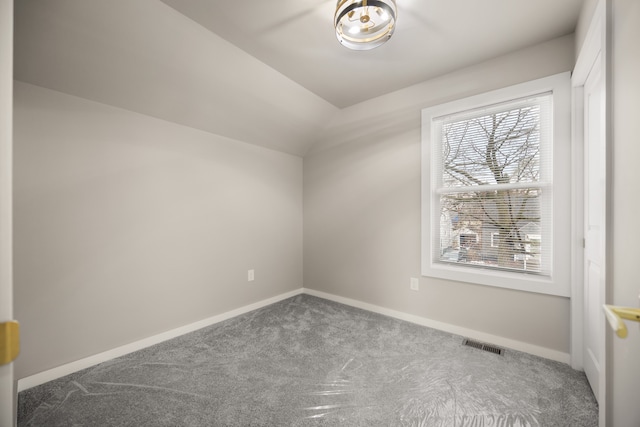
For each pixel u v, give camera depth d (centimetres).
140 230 219
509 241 221
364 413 146
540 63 201
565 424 137
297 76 245
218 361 197
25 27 148
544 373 180
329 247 339
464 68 234
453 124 247
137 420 140
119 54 177
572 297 186
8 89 72
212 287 268
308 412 146
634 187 95
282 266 342
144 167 222
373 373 182
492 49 208
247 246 302
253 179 309
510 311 215
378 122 289
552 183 198
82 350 189
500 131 223
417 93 261
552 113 199
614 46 110
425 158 256
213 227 270
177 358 202
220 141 277
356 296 313
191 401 155
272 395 160
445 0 159
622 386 102
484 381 172
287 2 160
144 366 191
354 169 312
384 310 288
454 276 240
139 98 209
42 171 174
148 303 223
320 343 224
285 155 345
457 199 246
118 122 207
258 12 168
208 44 194
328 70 236
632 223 96
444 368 187
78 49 166
